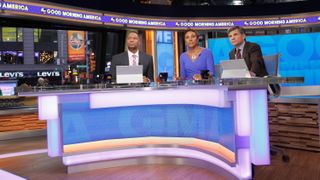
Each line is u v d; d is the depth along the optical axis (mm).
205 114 3461
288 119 4328
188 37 4082
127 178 3334
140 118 3924
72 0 6059
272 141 4512
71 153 3621
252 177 2977
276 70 3676
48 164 4109
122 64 4008
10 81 6375
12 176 3566
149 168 3688
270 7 7570
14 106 6426
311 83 7641
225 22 7594
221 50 7984
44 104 3541
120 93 3768
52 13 5805
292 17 7484
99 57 7301
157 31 7812
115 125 3885
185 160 3752
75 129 3730
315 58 7605
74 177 3479
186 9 7477
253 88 2574
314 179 3008
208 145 3430
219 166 3279
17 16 5504
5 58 6297
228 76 3014
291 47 7766
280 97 4383
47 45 6641
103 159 3799
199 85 3023
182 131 3775
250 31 7871
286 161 3658
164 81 3736
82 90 3508
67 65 6812
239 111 2693
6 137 6176
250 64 3553
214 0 8977
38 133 6531
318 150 4035
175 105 3803
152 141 3906
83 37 6957
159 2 8250
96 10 6426
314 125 4062
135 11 7004
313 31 7586
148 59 4070
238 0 9016
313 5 7320
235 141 2719
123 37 7391
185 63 4148
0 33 6188
